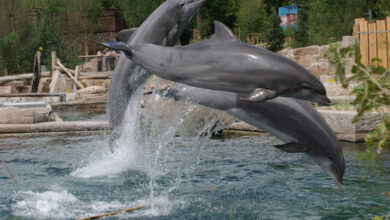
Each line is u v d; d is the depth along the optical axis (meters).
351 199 5.22
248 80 3.85
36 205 5.21
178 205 5.20
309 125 4.66
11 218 4.70
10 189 5.95
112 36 43.16
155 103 9.09
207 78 3.95
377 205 4.95
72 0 42.16
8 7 37.06
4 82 28.78
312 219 4.53
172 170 7.09
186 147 9.04
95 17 42.78
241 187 5.96
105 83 26.11
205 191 5.82
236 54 3.88
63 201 5.38
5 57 35.69
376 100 2.02
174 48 4.08
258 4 41.62
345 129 9.34
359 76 2.04
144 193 5.76
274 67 3.78
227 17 48.84
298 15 32.53
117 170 7.11
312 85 3.81
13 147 9.54
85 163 7.71
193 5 5.61
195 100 5.02
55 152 8.86
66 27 42.56
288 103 4.70
